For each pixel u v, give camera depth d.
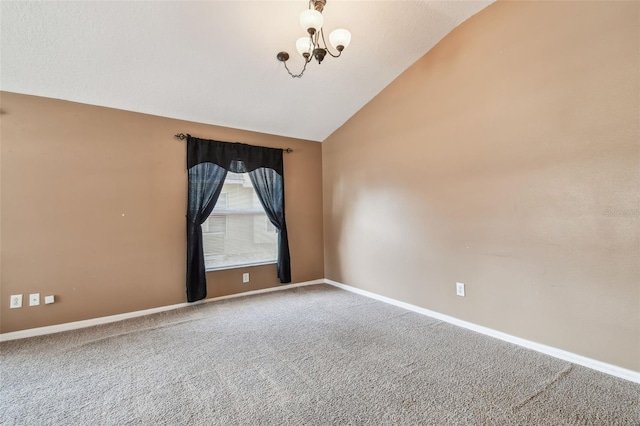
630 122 1.82
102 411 1.64
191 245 3.49
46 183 2.83
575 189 2.05
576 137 2.04
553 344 2.18
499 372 1.98
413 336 2.59
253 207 4.11
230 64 2.84
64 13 2.12
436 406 1.64
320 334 2.66
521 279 2.35
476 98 2.64
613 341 1.90
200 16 2.31
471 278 2.70
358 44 2.85
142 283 3.26
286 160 4.38
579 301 2.04
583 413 1.56
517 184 2.36
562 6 2.11
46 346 2.47
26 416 1.60
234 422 1.54
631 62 1.82
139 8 2.18
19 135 2.73
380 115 3.65
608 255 1.92
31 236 2.75
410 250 3.29
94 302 3.00
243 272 3.97
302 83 3.28
